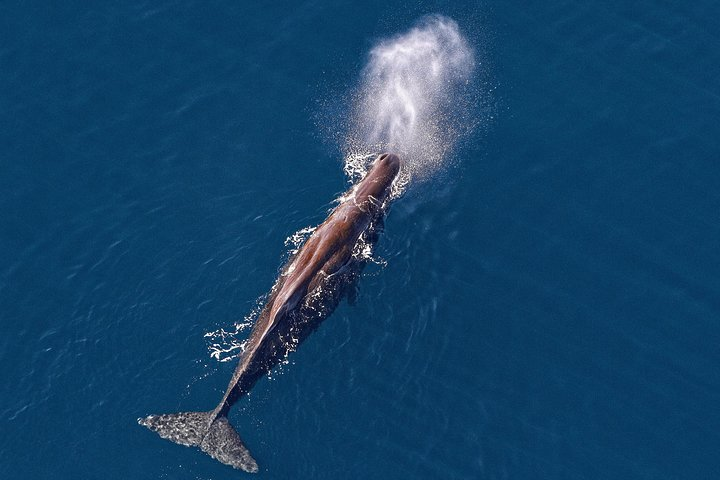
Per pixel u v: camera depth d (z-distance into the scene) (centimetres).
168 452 4084
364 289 4459
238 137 5050
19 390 4272
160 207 4812
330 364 4269
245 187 4862
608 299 4562
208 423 4072
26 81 5281
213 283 4522
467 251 4634
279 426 4122
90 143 5066
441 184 4822
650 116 5097
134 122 5128
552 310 4519
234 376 4147
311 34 5384
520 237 4700
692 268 4662
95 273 4600
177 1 5531
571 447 4188
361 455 4084
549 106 5109
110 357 4328
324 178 4859
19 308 4506
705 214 4812
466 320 4447
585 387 4338
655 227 4769
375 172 4716
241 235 4684
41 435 4156
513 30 5375
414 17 5425
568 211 4794
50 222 4794
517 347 4406
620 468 4156
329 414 4156
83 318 4453
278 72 5262
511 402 4269
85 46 5388
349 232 4497
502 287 4553
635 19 5431
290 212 4756
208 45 5372
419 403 4219
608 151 4978
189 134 5072
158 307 4456
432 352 4350
